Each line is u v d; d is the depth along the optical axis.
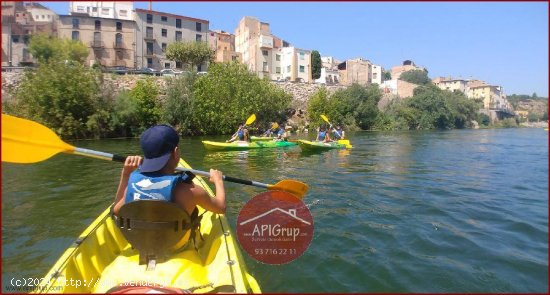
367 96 36.16
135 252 2.84
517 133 32.81
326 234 4.21
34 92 17.64
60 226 4.55
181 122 22.67
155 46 40.28
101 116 18.94
